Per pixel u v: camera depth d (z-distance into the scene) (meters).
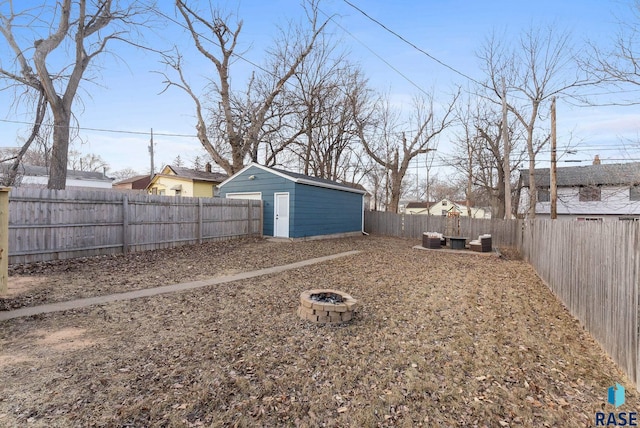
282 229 13.73
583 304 4.55
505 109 14.24
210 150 18.42
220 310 4.71
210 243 11.43
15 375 2.78
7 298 4.87
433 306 5.23
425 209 46.38
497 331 4.23
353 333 3.99
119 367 2.98
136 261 8.02
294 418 2.36
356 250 11.77
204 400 2.53
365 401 2.60
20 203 6.95
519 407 2.57
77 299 4.98
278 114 20.55
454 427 2.31
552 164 14.95
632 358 2.97
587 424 2.39
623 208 22.53
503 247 15.27
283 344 3.61
